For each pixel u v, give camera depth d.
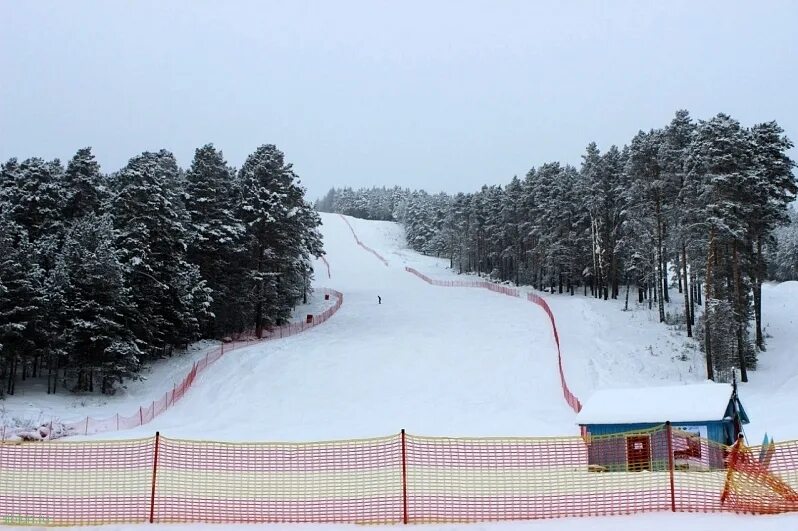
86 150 48.75
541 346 45.09
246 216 53.41
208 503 14.05
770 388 35.69
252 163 59.34
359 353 45.03
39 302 37.25
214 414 33.72
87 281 37.78
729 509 11.77
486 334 49.84
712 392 19.61
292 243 54.66
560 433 26.20
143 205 43.34
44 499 14.73
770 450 13.60
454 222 110.88
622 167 65.75
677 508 12.02
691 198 43.50
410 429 28.44
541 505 12.87
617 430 18.69
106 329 37.44
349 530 11.48
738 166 38.78
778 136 44.22
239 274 52.62
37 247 41.44
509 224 84.75
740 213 39.31
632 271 61.53
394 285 88.38
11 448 21.38
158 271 43.66
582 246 69.06
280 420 32.06
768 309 55.69
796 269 96.06
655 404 19.25
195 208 51.50
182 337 47.00
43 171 46.09
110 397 37.84
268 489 15.66
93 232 39.62
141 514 13.24
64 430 29.14
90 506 14.02
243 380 39.22
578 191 69.12
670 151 48.81
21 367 42.69
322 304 68.06
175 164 57.34
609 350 43.34
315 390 37.56
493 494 14.12
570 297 67.38
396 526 11.66
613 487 13.98
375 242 152.75
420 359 43.34
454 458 19.36
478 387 37.59
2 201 43.53
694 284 53.78
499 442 22.42
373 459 19.55
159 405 36.09
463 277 97.31
